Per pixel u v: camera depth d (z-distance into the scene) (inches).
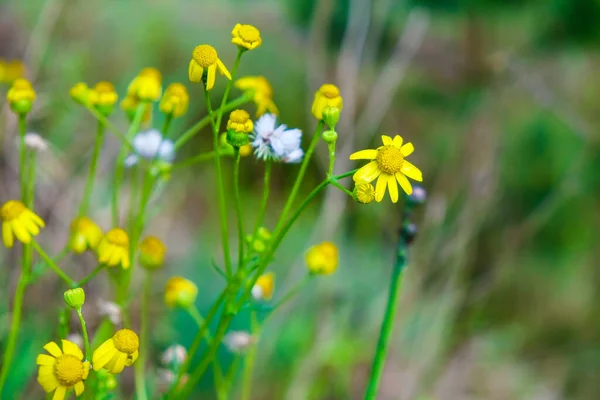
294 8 71.3
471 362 58.6
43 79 52.9
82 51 61.6
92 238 34.4
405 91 70.8
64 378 30.5
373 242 63.4
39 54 50.9
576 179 63.3
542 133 67.6
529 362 63.3
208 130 70.2
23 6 59.8
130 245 34.9
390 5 63.4
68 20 65.1
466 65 69.5
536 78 64.4
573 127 62.0
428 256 54.8
